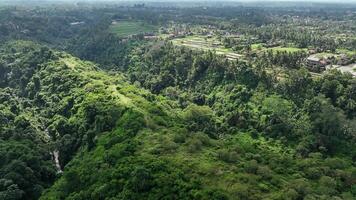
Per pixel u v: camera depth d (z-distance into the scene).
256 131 181.88
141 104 173.62
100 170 129.38
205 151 133.38
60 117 186.88
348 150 161.12
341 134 167.38
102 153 140.38
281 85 198.25
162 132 146.25
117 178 120.25
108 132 154.62
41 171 142.50
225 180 112.12
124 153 132.38
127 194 112.12
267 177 118.38
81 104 184.12
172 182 111.00
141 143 136.88
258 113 190.88
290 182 118.19
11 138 161.12
